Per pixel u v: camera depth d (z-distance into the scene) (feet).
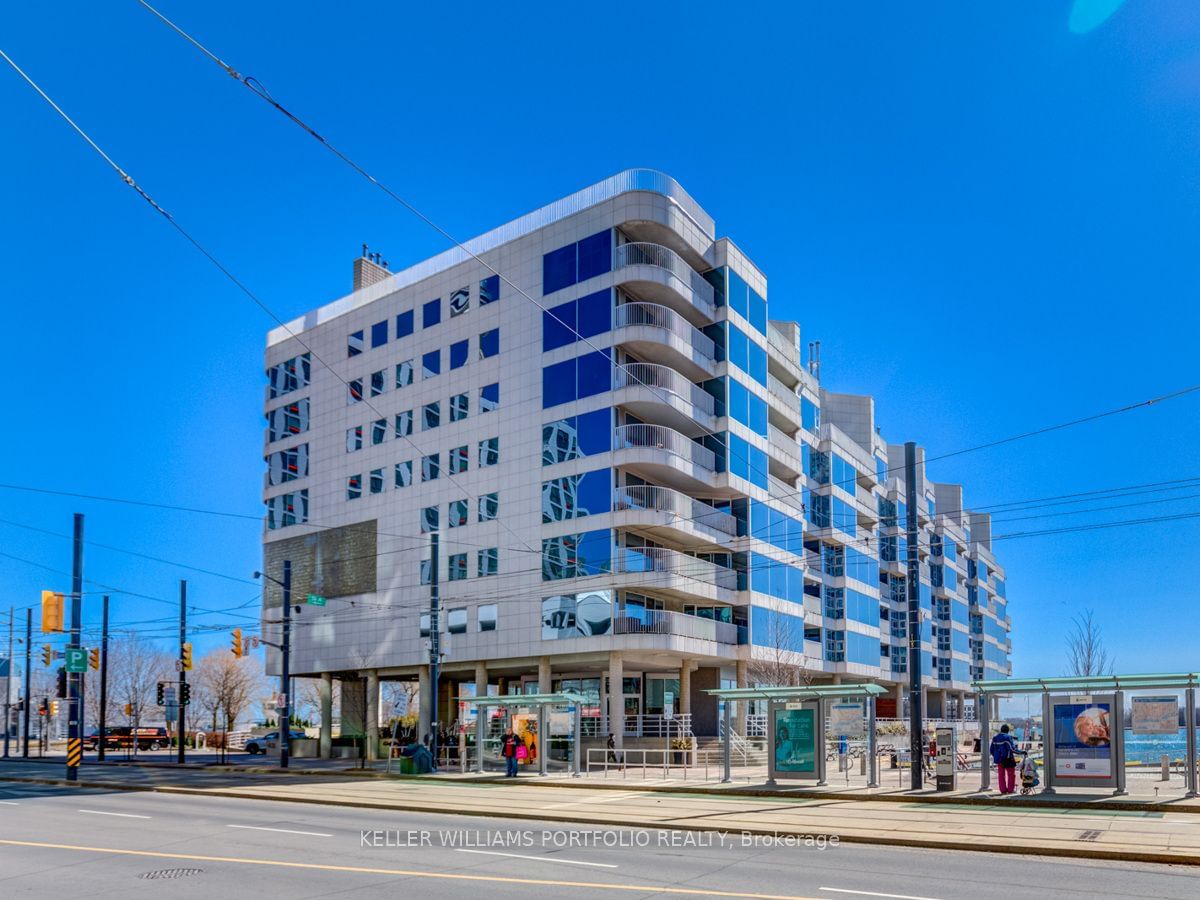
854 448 234.17
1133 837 56.70
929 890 41.86
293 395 207.41
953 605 307.37
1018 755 103.50
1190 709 77.15
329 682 192.75
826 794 85.87
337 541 192.75
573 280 164.45
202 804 89.71
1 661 227.81
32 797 99.76
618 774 116.47
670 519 154.71
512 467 167.02
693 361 166.50
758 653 173.58
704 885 43.14
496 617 164.76
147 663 338.95
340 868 48.93
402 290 189.67
